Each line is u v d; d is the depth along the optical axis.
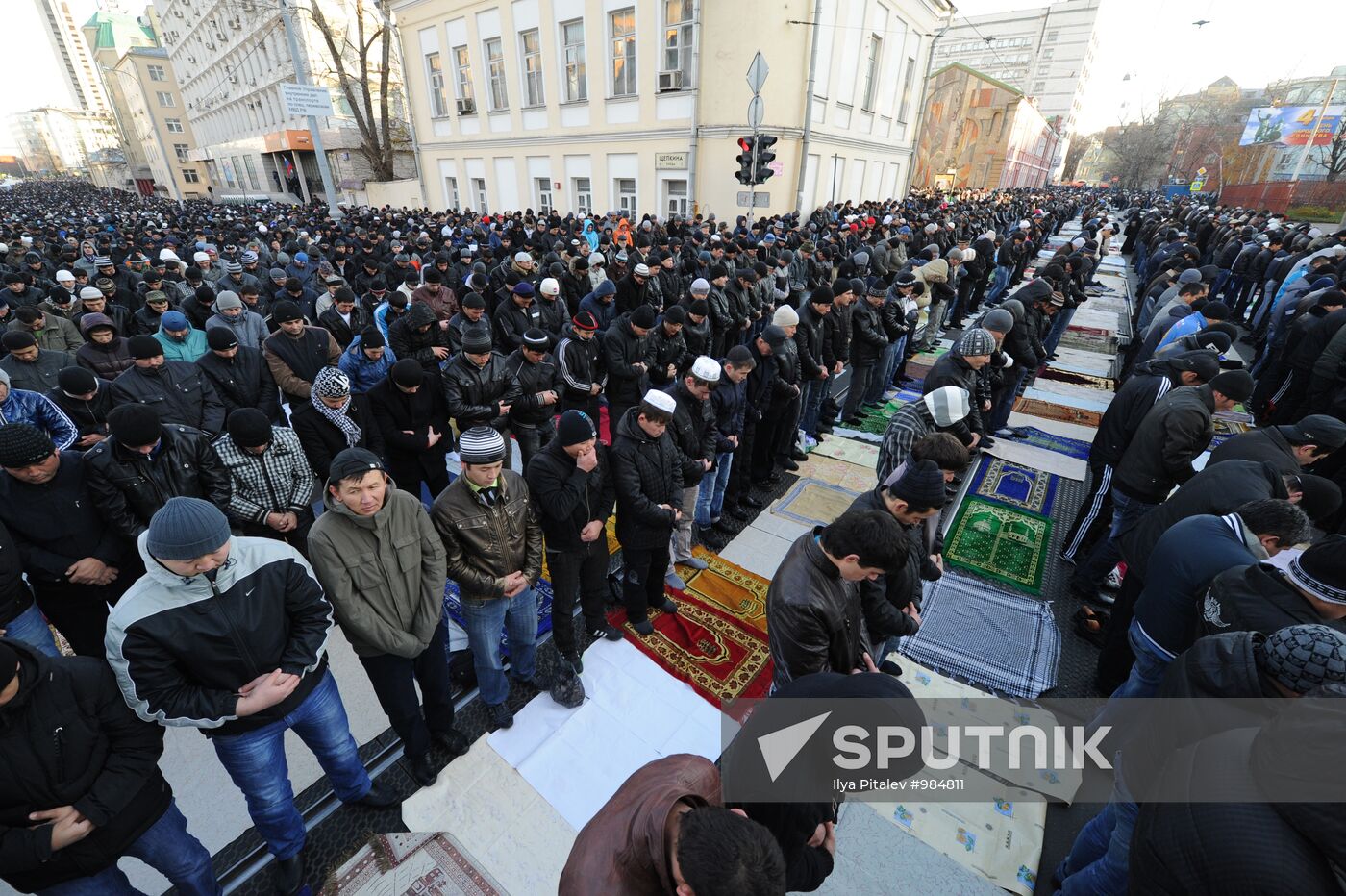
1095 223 18.80
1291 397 6.03
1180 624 2.37
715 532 4.70
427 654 2.64
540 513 2.91
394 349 5.29
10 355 4.45
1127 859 1.90
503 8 18.28
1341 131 24.97
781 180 16.09
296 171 37.34
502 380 4.59
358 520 2.28
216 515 1.90
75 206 35.75
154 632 1.86
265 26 31.34
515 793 2.71
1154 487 3.52
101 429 4.01
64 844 1.71
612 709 3.14
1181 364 3.83
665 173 16.61
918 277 8.54
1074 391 7.83
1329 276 7.21
